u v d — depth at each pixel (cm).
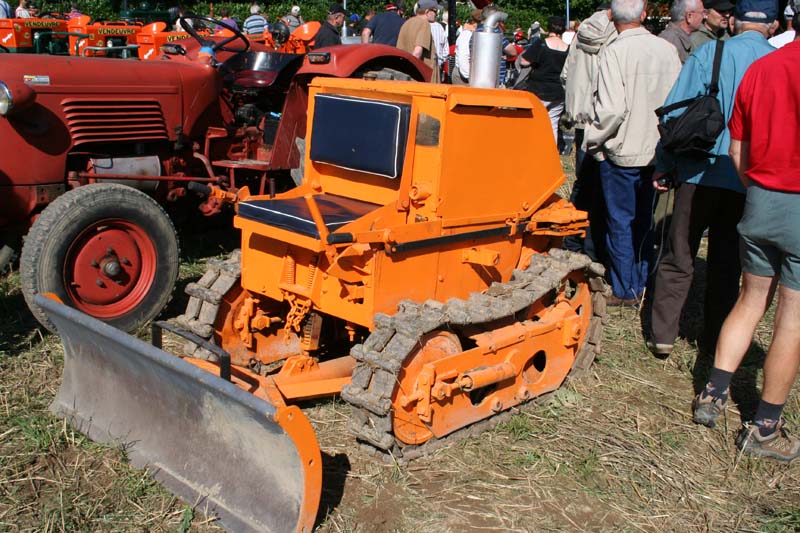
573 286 509
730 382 448
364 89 384
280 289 387
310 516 287
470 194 382
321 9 2548
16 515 309
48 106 472
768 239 364
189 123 558
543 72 1049
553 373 429
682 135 418
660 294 480
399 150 362
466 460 362
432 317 351
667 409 430
